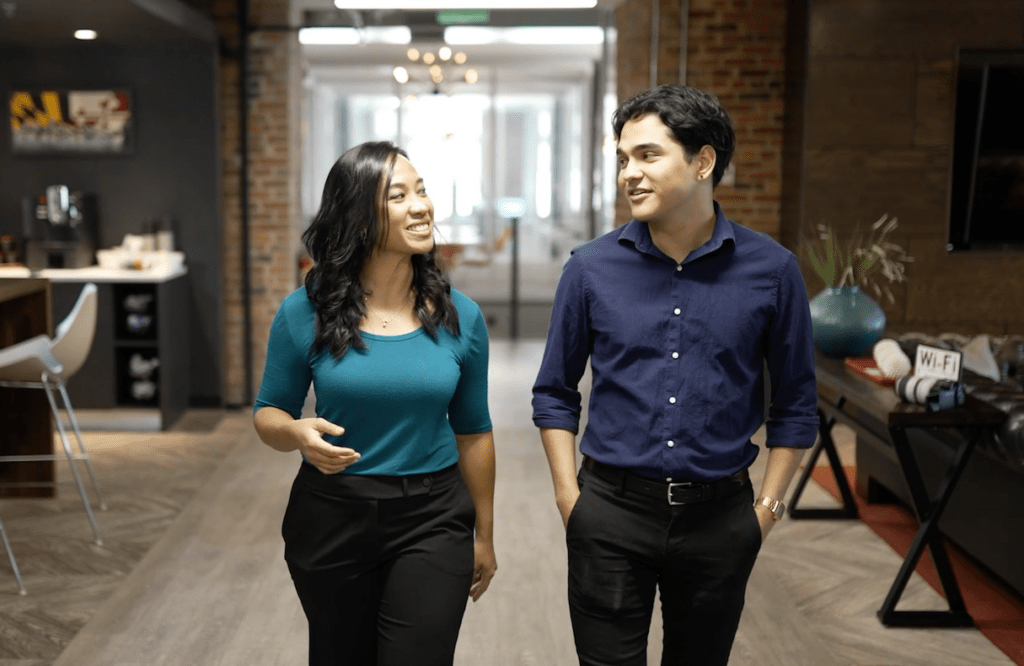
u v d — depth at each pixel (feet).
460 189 37.06
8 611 12.16
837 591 12.90
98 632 11.42
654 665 10.76
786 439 6.59
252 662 10.68
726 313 6.37
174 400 22.04
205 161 22.56
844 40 21.86
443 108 36.40
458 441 7.27
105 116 22.36
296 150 24.18
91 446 20.20
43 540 14.76
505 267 37.88
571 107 35.94
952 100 22.02
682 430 6.34
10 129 22.39
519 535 14.82
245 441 20.59
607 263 6.59
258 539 14.65
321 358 6.57
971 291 22.50
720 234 6.40
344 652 6.87
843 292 15.24
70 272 21.15
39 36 21.13
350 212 6.49
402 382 6.51
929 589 12.91
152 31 20.45
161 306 21.15
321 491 6.59
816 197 22.31
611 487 6.49
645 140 6.13
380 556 6.64
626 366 6.49
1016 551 11.73
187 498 16.81
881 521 15.65
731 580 6.48
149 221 22.62
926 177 22.22
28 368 14.64
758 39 23.49
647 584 6.63
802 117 22.20
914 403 11.66
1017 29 21.72
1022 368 13.94
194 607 12.16
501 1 23.49
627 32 24.54
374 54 34.60
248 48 22.86
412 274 6.85
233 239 23.27
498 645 11.14
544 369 6.89
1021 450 10.84
